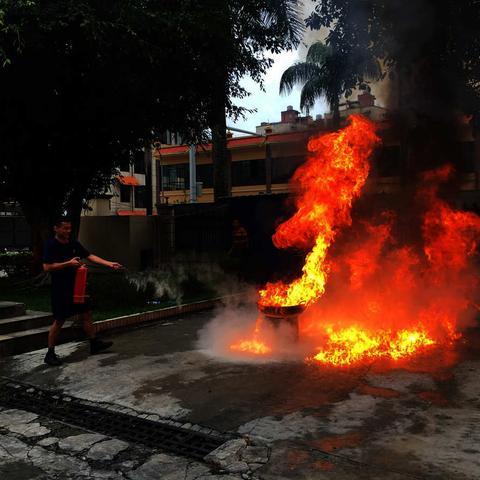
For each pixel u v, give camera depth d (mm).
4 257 13664
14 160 10211
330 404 4082
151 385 4746
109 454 3426
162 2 8930
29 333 6324
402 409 3920
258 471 3057
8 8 7234
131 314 7676
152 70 8906
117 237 14180
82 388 4758
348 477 2924
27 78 8188
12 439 3729
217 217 14000
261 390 4477
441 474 2910
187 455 3377
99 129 10180
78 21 7805
